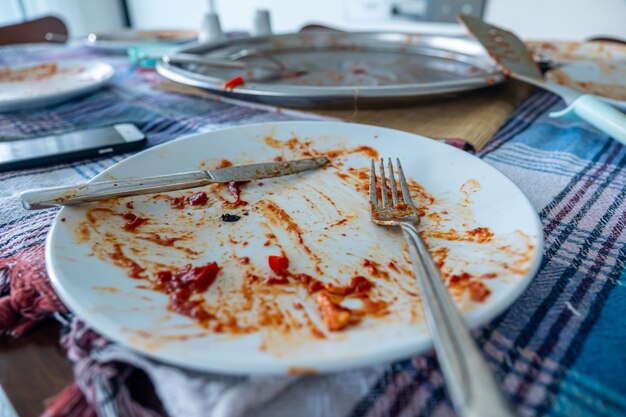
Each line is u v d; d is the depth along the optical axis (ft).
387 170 1.66
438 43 3.57
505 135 2.17
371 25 9.36
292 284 1.11
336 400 0.86
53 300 1.04
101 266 1.09
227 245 1.28
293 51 3.76
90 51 4.45
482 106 2.42
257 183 1.60
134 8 13.15
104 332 0.85
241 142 1.81
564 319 1.03
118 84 3.18
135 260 1.17
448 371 0.70
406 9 8.78
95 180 1.43
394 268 1.17
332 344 0.85
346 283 1.12
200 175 1.52
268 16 4.56
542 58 3.07
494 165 1.84
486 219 1.28
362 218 1.41
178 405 0.82
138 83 3.20
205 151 1.73
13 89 2.85
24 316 1.03
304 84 2.74
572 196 1.58
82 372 0.88
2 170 1.76
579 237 1.33
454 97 2.35
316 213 1.44
